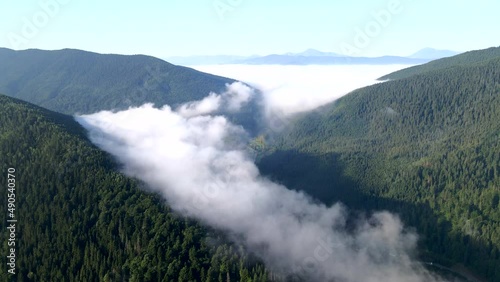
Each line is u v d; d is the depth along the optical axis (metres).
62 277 187.12
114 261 196.38
